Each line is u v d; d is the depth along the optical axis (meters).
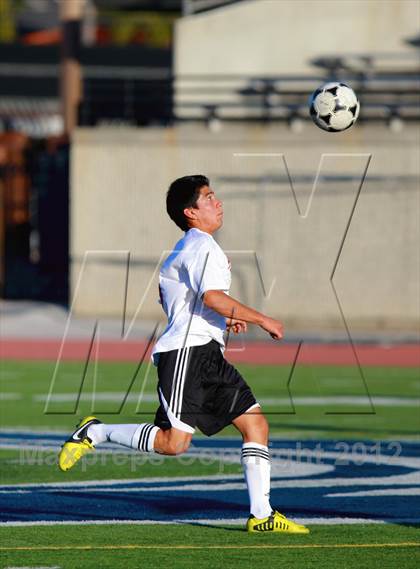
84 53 107.19
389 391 45.25
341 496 24.48
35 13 175.88
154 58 107.94
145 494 24.75
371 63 77.44
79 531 20.98
